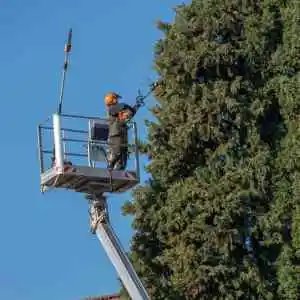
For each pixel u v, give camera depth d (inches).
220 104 2214.6
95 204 1862.7
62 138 1839.3
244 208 2154.3
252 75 2269.9
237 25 2287.2
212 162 2217.0
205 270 2128.4
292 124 2226.9
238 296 2130.9
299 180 2161.7
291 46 2252.7
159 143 2299.5
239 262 2159.2
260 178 2172.7
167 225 2192.4
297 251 2149.4
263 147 2214.6
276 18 2305.6
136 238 2267.5
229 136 2228.1
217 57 2223.2
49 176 1845.5
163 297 2193.7
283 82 2235.5
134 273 1825.8
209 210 2151.8
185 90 2281.0
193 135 2228.1
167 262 2202.3
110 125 1881.2
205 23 2267.5
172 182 2290.8
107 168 1856.5
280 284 2146.9
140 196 2271.2
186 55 2240.4
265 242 2153.1
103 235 1843.0
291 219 2181.3
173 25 2327.8
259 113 2226.9
